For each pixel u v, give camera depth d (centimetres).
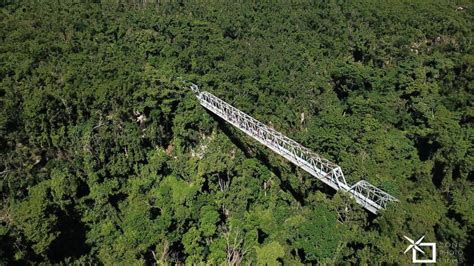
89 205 7056
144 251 6569
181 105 8919
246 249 6838
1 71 8588
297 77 11262
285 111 10044
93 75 8988
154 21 12344
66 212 6656
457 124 9450
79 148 7700
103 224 6812
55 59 9562
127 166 7831
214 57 11050
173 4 15000
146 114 8806
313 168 7588
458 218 6462
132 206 6938
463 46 13188
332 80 11656
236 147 9006
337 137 8881
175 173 8100
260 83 10506
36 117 7694
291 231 6788
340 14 15175
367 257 5816
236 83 10381
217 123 9244
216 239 6962
